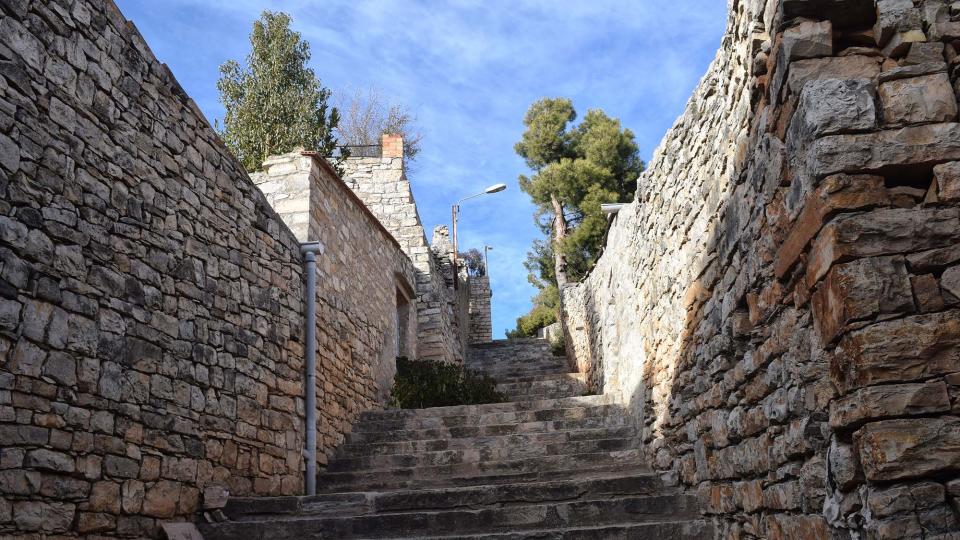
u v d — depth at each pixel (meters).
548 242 23.95
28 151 4.69
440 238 21.75
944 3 3.15
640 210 7.43
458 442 8.54
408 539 5.61
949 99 3.03
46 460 4.55
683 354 5.89
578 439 8.35
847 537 3.03
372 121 22.88
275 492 7.08
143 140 5.83
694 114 5.29
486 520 6.02
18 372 4.45
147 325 5.61
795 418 3.64
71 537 4.68
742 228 4.26
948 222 2.92
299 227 8.68
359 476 7.98
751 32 3.86
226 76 14.02
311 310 8.30
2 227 4.43
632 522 5.72
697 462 5.65
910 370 2.79
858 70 3.20
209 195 6.67
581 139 22.91
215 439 6.26
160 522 5.47
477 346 21.28
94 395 5.00
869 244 2.92
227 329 6.67
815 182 3.06
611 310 10.04
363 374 10.23
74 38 5.19
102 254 5.24
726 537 4.99
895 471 2.71
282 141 13.38
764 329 4.03
